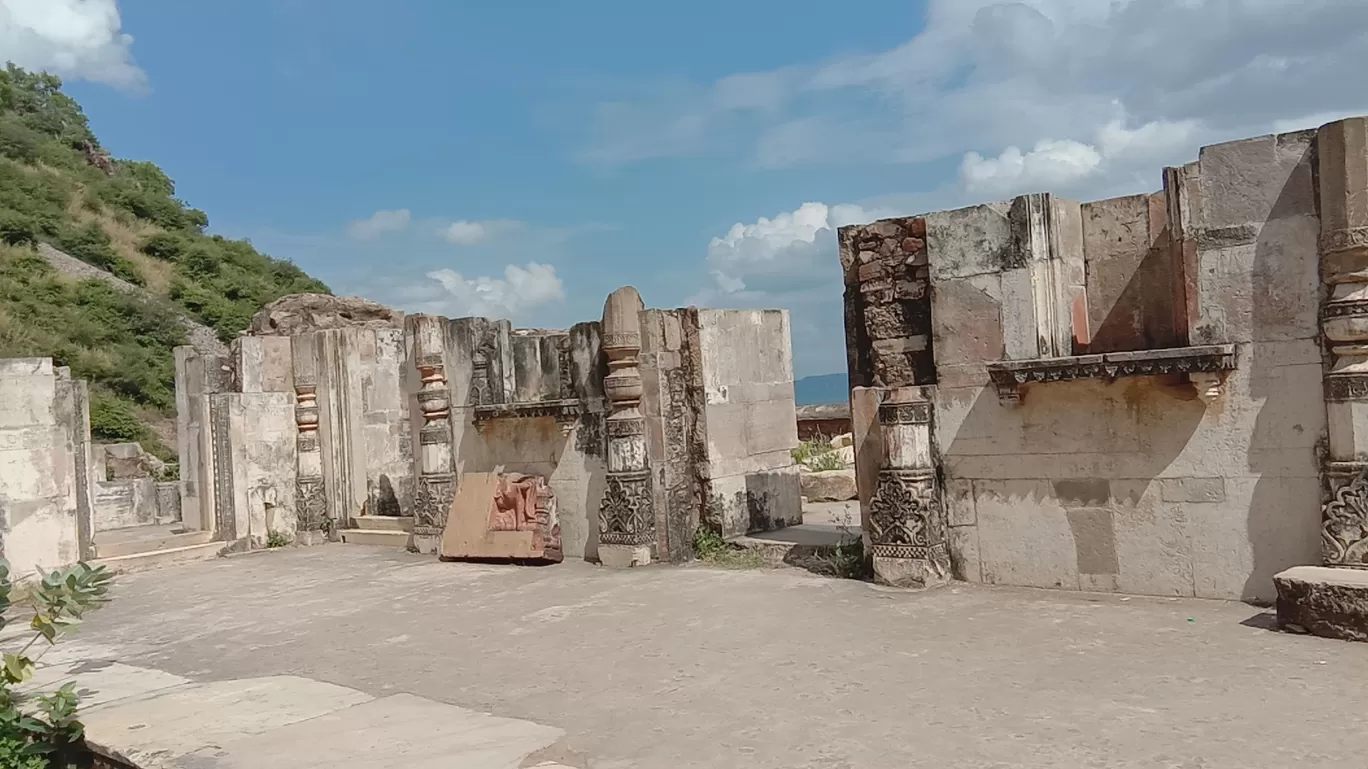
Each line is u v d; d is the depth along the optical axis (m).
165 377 35.88
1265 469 7.45
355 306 18.36
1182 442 7.82
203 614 9.88
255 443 15.31
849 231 9.88
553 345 12.24
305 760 4.83
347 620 9.06
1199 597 7.75
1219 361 7.37
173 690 6.49
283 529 15.50
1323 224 7.11
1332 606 6.34
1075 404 8.34
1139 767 4.43
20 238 39.03
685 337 11.66
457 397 13.17
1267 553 7.44
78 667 7.54
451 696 6.31
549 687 6.36
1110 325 8.77
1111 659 6.21
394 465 16.23
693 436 11.60
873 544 9.16
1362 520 6.89
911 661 6.44
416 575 11.49
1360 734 4.68
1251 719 4.96
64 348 32.81
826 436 21.61
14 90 57.62
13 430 11.27
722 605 8.55
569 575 10.70
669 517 11.04
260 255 52.62
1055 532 8.46
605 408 11.55
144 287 42.22
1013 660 6.32
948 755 4.72
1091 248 8.90
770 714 5.51
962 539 9.01
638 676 6.48
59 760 5.55
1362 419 6.91
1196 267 7.76
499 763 4.68
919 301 9.40
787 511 12.80
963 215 8.90
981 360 8.82
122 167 59.41
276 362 15.73
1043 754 4.66
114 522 19.02
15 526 11.21
